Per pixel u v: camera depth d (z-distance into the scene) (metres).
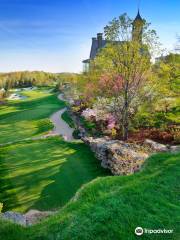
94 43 104.44
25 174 25.11
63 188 21.94
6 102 93.00
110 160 24.06
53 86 159.50
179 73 33.53
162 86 32.47
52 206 19.48
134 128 35.19
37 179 23.89
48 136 38.53
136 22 30.02
